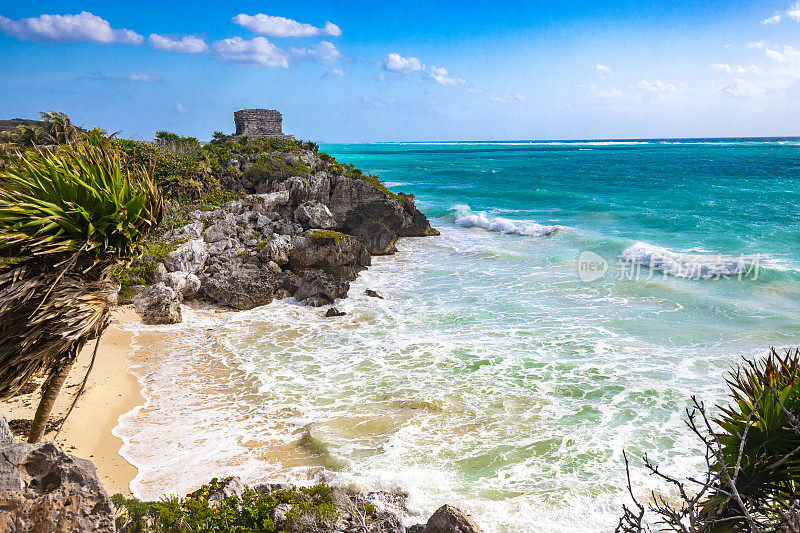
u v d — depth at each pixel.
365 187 41.19
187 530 8.98
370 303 25.27
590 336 20.61
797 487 4.87
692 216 46.66
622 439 13.66
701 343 19.62
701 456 12.81
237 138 55.88
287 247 28.92
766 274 27.30
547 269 30.70
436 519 9.36
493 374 17.56
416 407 15.45
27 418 13.48
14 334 9.19
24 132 37.81
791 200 55.59
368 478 12.06
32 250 8.95
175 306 22.83
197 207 34.25
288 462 12.88
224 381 17.38
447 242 40.00
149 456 12.95
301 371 18.03
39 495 6.51
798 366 5.21
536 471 12.42
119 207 9.63
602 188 72.31
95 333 10.21
